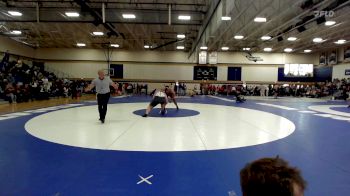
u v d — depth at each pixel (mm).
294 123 8688
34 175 3754
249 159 4645
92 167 4129
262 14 14414
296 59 31547
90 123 8258
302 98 25500
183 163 4383
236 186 3449
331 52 28672
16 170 3949
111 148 5277
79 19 14656
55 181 3545
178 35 20266
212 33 13883
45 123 8156
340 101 21109
